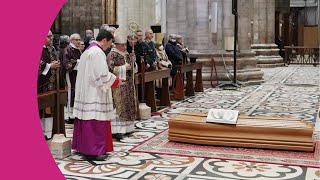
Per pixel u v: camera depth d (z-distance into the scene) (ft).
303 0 136.98
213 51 52.95
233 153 23.70
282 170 20.75
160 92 40.60
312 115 34.12
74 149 23.44
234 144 24.80
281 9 105.50
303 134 23.90
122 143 26.03
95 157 22.76
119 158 22.98
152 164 21.85
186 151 24.16
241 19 54.95
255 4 85.20
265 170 20.76
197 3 52.85
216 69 52.90
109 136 23.39
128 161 22.41
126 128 27.71
